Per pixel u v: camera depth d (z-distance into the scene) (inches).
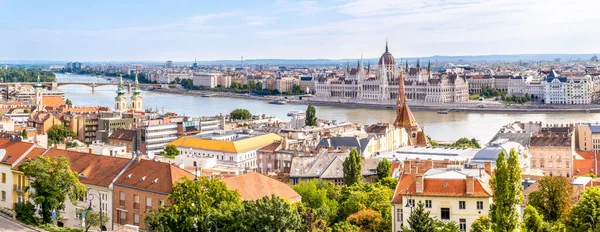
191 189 6082.7
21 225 6633.9
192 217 5944.9
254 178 7613.2
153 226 6210.6
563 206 6894.7
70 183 7017.7
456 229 5812.0
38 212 7209.6
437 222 5925.2
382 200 7406.5
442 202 6082.7
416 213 5679.1
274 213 5610.2
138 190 7258.9
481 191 6038.4
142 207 7239.2
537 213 6363.2
